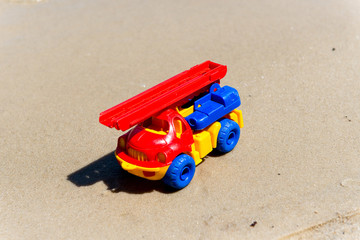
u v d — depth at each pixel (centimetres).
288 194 104
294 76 134
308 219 100
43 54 151
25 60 149
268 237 98
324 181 106
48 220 103
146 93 106
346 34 149
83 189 108
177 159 103
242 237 98
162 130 105
